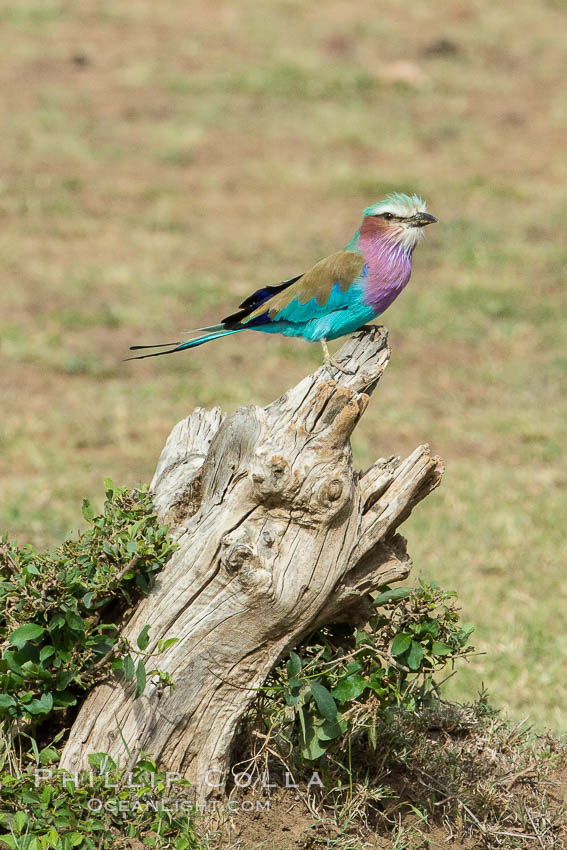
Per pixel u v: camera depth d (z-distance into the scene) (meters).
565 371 19.59
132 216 26.92
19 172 28.64
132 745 6.14
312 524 6.09
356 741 7.07
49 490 14.04
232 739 6.35
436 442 16.56
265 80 35.69
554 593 11.62
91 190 28.14
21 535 12.41
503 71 38.34
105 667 6.20
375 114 34.22
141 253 24.88
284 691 6.31
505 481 15.03
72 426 16.59
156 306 22.00
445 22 42.38
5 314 21.34
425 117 34.19
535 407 18.11
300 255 25.06
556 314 22.30
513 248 25.53
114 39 38.50
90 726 6.18
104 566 6.32
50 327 20.80
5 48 36.59
